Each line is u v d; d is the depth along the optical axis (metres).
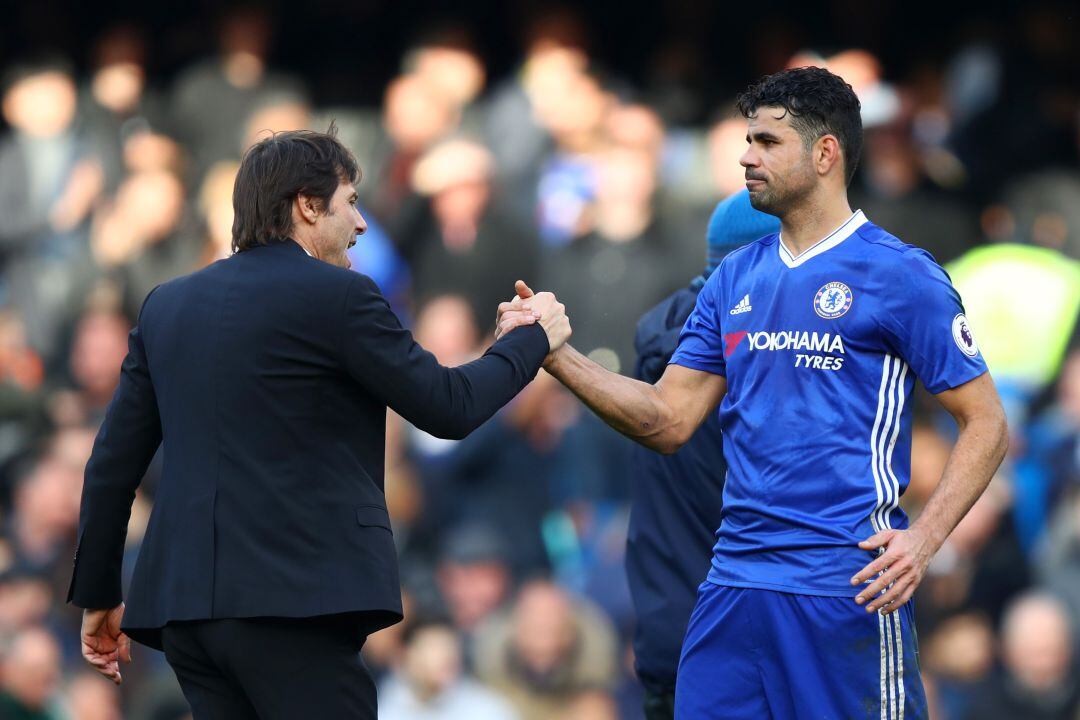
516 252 39.34
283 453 14.52
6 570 32.91
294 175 15.14
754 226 17.19
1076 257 40.47
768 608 14.95
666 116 42.47
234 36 45.34
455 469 34.22
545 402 34.81
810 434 14.93
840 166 15.27
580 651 30.81
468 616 32.50
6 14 48.16
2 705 29.88
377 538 14.68
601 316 37.22
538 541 33.81
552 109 41.44
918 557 14.45
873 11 44.78
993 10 44.44
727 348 15.62
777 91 15.26
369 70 46.62
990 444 14.81
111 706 30.89
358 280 14.80
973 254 37.91
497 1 47.06
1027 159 42.25
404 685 30.22
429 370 14.87
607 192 38.00
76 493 33.88
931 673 31.41
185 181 43.53
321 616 14.34
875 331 14.87
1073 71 43.34
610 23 46.34
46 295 41.62
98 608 16.16
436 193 39.47
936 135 43.19
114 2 49.06
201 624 14.52
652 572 17.67
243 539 14.38
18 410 38.28
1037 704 30.50
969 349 14.88
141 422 15.31
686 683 15.61
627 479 34.75
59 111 44.09
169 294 15.14
